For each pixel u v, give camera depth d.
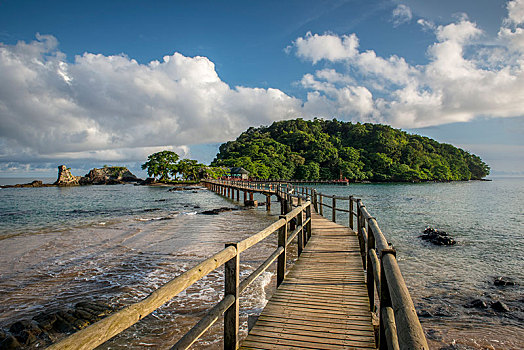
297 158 108.50
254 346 3.07
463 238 13.66
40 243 11.84
